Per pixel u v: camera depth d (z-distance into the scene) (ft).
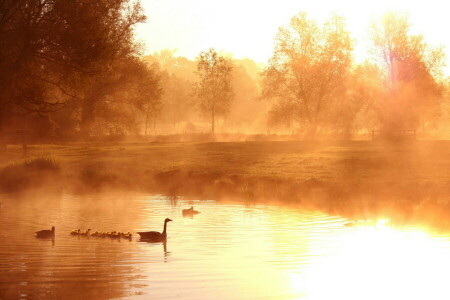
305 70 343.67
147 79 292.81
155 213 96.68
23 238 72.33
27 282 49.52
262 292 47.29
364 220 87.97
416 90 315.37
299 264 56.85
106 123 286.87
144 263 57.11
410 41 328.29
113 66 201.05
